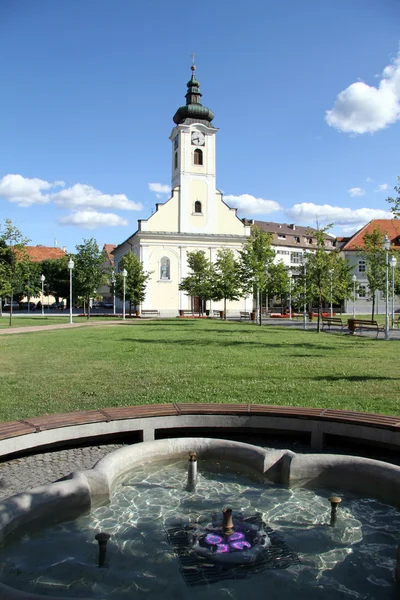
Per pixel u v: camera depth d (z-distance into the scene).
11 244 30.02
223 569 3.76
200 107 57.12
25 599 2.90
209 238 56.22
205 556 3.92
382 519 4.57
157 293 55.00
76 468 5.85
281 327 32.50
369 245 32.16
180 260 55.59
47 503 4.42
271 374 11.47
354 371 12.03
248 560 3.87
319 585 3.58
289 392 9.30
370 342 21.14
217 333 25.77
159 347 18.08
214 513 4.66
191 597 3.43
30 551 3.98
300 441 6.93
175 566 3.79
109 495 4.94
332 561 3.88
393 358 14.94
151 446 5.83
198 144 56.59
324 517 4.60
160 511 4.70
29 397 8.91
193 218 56.41
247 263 35.84
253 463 5.58
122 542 4.13
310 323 38.38
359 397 8.84
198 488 5.23
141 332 26.31
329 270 27.84
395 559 3.92
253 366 12.87
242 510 4.73
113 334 24.80
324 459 5.33
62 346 18.41
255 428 7.09
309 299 29.58
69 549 4.02
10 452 5.87
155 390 9.50
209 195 56.91
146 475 5.54
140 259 54.53
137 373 11.62
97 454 6.34
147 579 3.63
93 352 16.28
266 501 4.93
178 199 56.06
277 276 47.75
